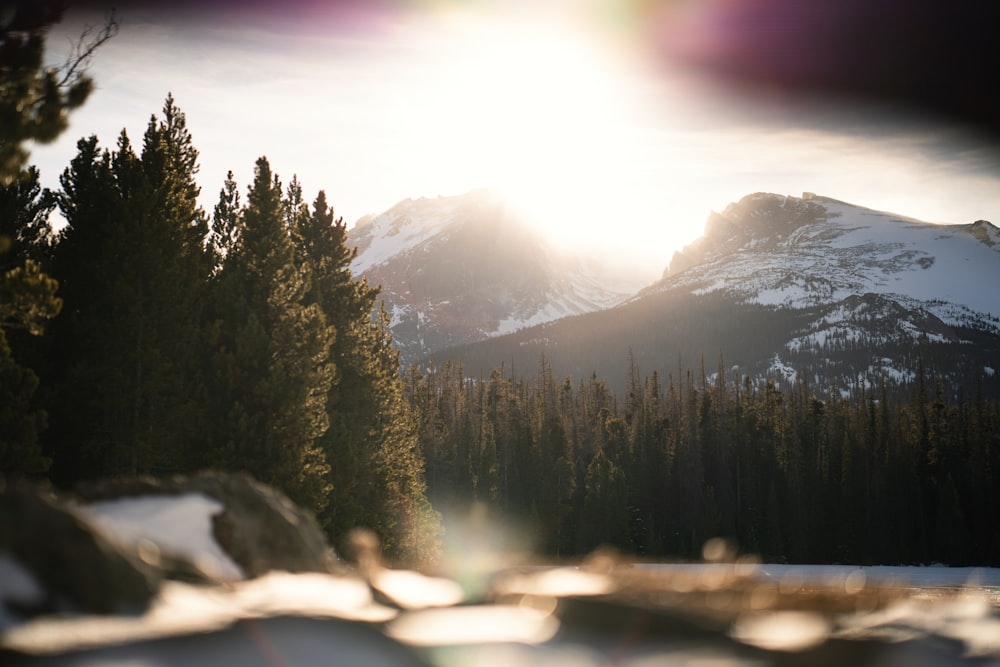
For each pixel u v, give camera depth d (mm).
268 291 48625
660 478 133625
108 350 41688
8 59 17141
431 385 157875
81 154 47156
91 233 43906
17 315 21391
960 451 135125
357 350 60500
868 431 142000
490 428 125312
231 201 63156
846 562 127375
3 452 33469
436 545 71688
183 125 54375
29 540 3506
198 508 6602
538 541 118938
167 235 44844
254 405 44906
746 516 134750
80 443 41531
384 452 62094
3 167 17328
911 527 130125
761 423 147125
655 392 172250
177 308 44219
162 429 42250
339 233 62125
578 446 147000
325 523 48312
